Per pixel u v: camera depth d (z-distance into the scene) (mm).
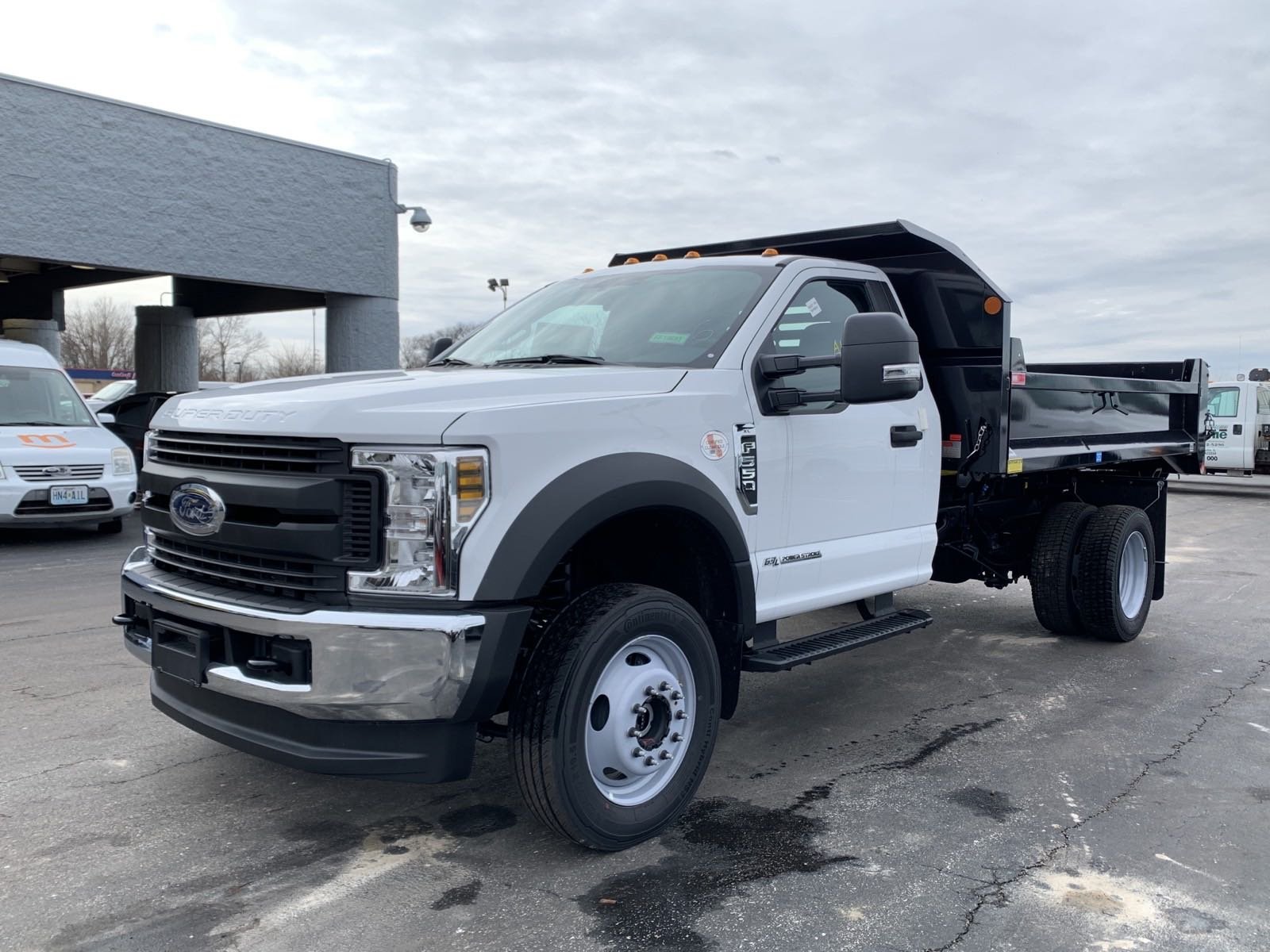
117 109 14367
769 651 4289
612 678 3463
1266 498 19031
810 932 3006
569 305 4883
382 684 3053
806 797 4098
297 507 3148
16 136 13398
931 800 4082
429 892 3244
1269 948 2953
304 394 3416
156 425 3789
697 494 3748
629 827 3480
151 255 14938
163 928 3006
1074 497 7270
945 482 6047
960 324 5703
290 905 3150
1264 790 4219
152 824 3742
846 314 4914
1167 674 6113
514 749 3328
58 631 6816
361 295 17812
